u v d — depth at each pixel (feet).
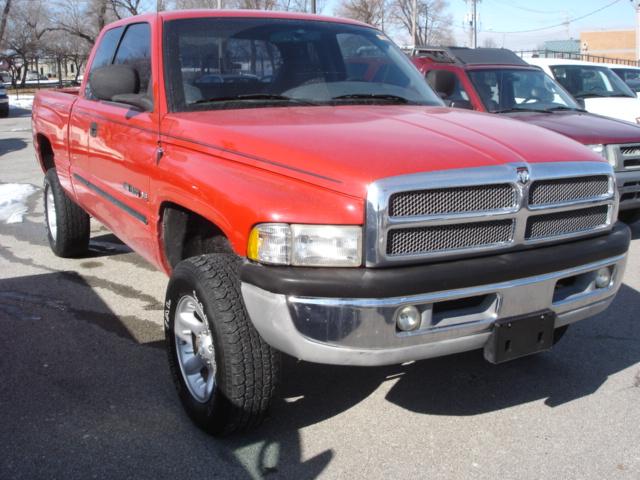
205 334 10.62
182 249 12.46
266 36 13.69
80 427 11.05
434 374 13.08
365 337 8.88
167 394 12.22
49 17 175.11
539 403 11.99
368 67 14.37
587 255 10.34
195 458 10.23
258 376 9.94
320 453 10.39
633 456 10.31
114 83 12.56
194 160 10.85
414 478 9.78
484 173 9.31
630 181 22.57
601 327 15.48
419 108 12.99
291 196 9.12
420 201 8.96
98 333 15.01
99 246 22.35
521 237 9.78
